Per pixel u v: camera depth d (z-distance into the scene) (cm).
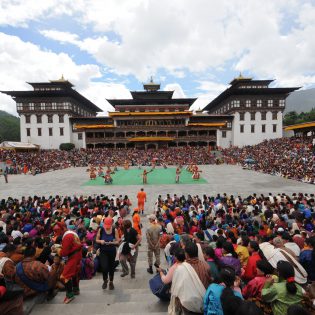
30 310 627
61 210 1709
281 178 4200
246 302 363
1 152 7444
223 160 7244
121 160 7306
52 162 6850
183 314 506
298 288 482
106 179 3875
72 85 10212
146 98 10544
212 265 581
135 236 897
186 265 512
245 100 9306
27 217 1491
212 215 1608
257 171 5241
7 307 516
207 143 9438
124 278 901
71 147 8950
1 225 1323
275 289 484
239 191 3117
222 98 10388
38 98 9312
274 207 1677
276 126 9338
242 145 9331
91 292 755
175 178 4119
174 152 7981
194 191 3177
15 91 8925
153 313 591
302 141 6950
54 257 805
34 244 822
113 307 646
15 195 3075
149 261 960
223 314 413
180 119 9369
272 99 9300
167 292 659
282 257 655
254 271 668
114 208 1741
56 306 654
